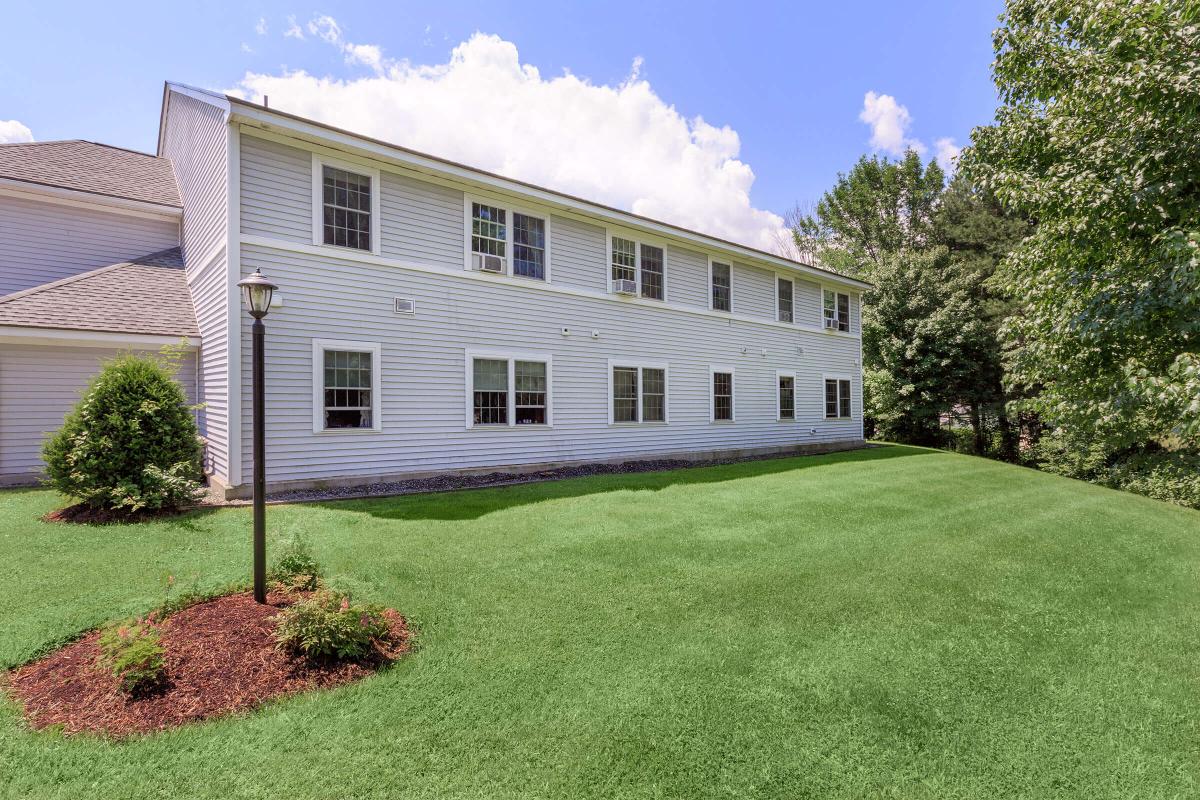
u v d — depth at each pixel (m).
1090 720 2.99
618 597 4.42
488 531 6.12
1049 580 5.23
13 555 4.89
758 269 16.05
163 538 5.48
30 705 2.75
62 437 6.36
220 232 8.43
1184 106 5.41
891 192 31.12
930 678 3.35
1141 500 10.25
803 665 3.44
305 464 8.34
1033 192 6.51
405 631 3.71
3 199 10.95
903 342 22.86
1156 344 6.62
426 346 9.62
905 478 10.96
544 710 2.88
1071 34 6.83
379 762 2.45
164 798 2.21
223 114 8.36
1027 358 7.83
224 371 8.07
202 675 2.98
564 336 11.60
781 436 16.52
